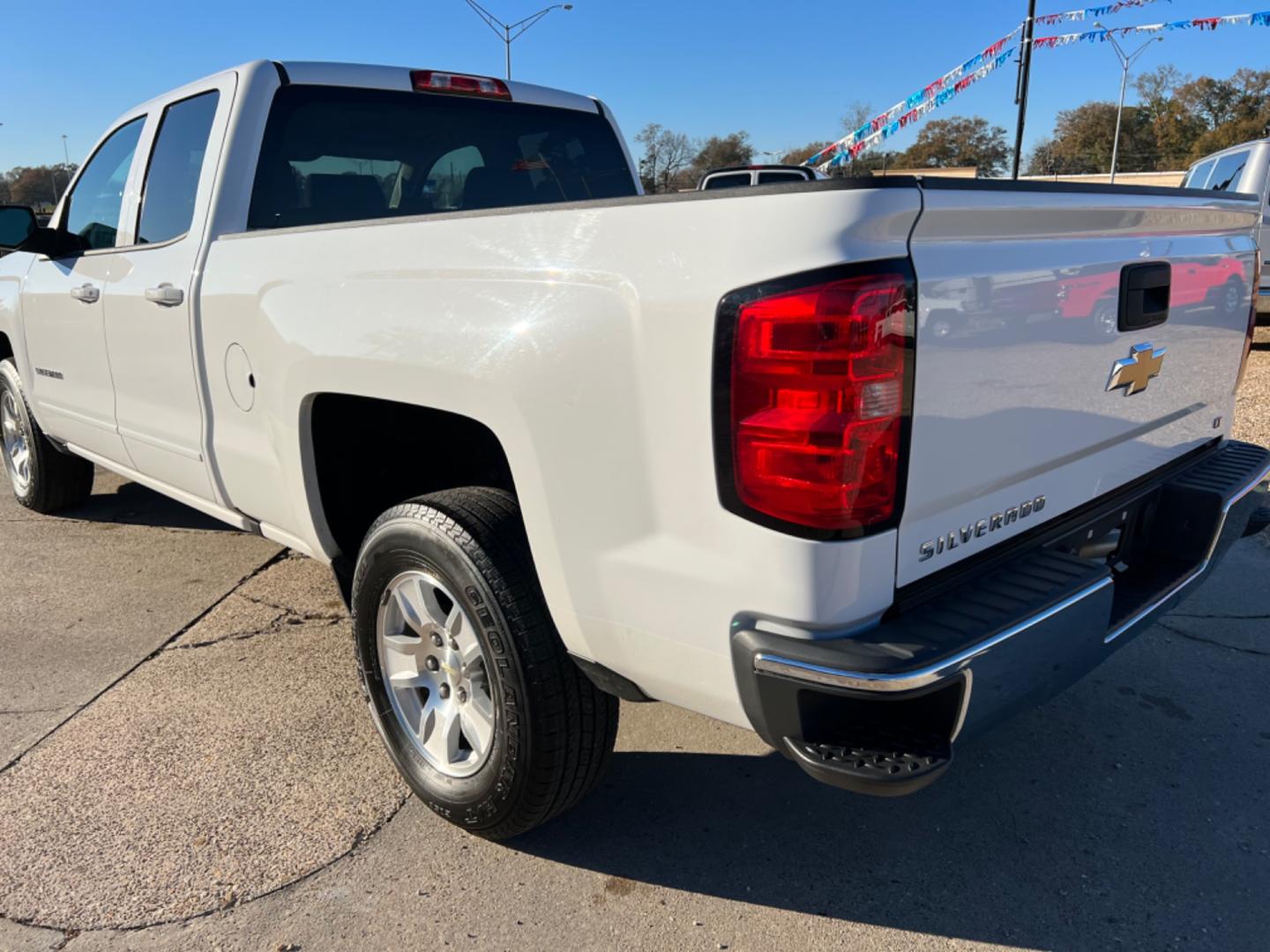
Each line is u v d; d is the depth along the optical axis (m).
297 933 2.18
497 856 2.45
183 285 3.11
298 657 3.54
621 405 1.82
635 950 2.13
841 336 1.58
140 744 2.94
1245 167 10.70
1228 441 3.12
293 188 3.29
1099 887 2.33
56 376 4.35
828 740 1.74
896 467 1.69
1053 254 1.99
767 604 1.70
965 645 1.70
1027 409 1.99
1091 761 2.87
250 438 2.96
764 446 1.64
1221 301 2.75
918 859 2.44
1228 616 3.86
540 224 1.98
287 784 2.74
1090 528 2.38
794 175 8.94
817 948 2.13
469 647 2.33
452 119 3.72
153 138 3.63
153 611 3.96
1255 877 2.35
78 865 2.38
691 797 2.70
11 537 4.93
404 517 2.32
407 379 2.23
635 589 1.90
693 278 1.70
